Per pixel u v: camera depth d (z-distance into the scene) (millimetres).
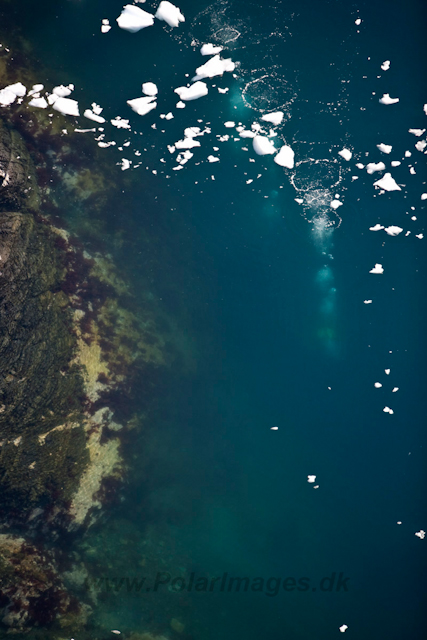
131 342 7715
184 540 6965
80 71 8852
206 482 7395
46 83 8578
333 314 8195
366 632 6332
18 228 6859
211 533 7051
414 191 8688
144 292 7988
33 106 8250
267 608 6473
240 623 6316
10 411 6363
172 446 7492
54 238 7602
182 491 7293
